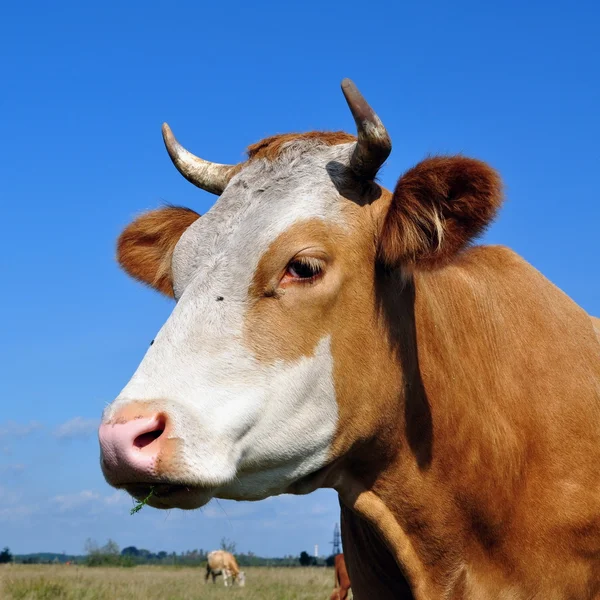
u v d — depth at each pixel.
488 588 2.40
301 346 2.23
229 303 2.22
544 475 2.41
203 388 2.16
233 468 2.16
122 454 2.09
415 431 2.37
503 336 2.48
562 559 2.38
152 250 2.65
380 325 2.33
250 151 2.45
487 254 2.60
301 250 2.25
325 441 2.27
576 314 2.58
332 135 2.42
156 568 21.97
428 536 2.39
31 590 6.60
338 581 6.40
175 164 2.60
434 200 2.28
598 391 2.49
